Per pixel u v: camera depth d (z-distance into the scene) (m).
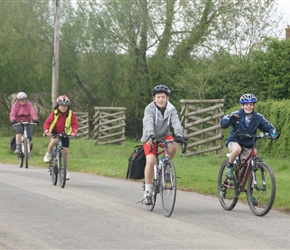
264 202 12.13
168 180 11.80
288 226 11.00
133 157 12.61
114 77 49.34
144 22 45.34
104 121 38.75
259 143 25.34
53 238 9.68
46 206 12.85
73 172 21.19
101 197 14.38
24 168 22.50
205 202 13.97
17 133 22.81
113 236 9.84
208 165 22.12
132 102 47.97
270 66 36.09
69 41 51.03
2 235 9.90
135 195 14.84
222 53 41.94
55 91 35.81
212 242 9.46
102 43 47.84
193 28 43.84
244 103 12.52
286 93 35.34
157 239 9.63
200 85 39.41
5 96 54.38
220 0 43.56
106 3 46.84
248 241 9.61
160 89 12.18
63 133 16.47
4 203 13.21
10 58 50.78
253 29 43.62
